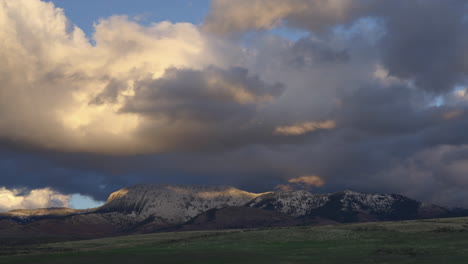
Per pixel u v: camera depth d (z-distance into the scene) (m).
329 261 77.62
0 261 89.56
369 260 76.94
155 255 93.44
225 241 126.00
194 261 82.94
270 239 125.00
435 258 75.50
